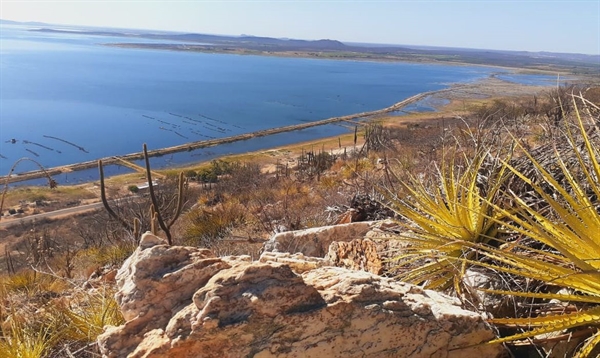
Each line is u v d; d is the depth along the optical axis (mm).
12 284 6605
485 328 2521
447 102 114500
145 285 2551
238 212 10320
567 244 2646
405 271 3863
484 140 4922
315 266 2922
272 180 21812
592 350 2422
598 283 2445
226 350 2283
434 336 2439
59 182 54656
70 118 109562
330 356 2332
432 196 4609
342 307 2391
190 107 124562
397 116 96375
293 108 122000
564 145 4449
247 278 2381
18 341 3432
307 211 9812
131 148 82125
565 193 2736
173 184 22797
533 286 2988
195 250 2742
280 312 2334
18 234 32500
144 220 9906
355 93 151875
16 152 79000
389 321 2412
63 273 8000
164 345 2264
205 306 2281
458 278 3254
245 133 90812
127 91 154375
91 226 19484
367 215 6320
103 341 2438
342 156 34500
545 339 2576
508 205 3424
